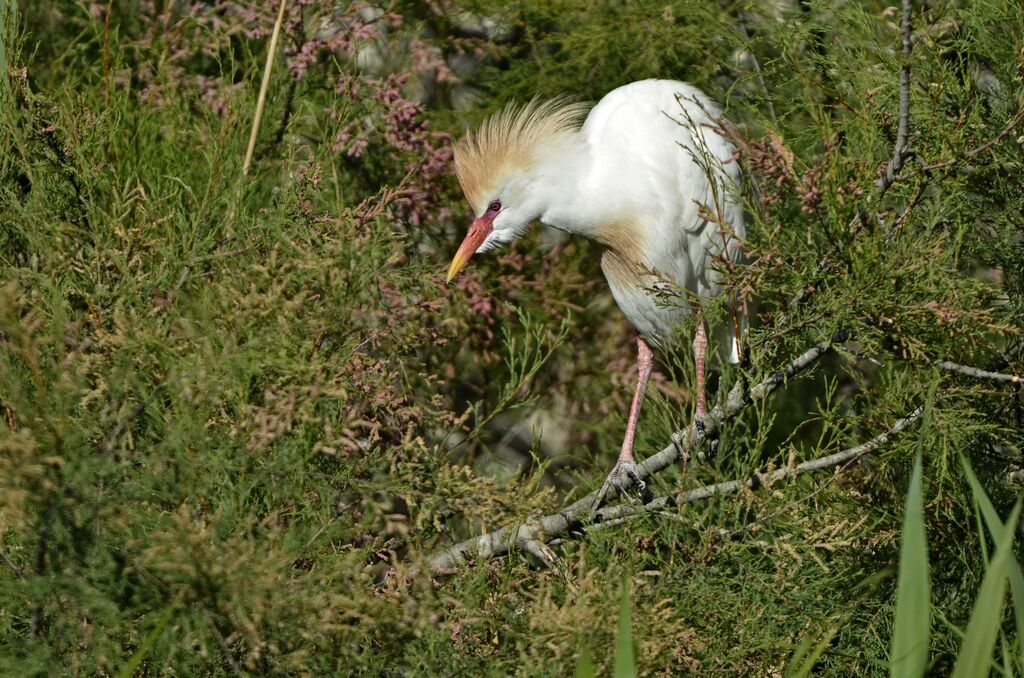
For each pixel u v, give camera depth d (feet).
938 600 22.12
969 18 22.75
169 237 19.97
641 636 16.11
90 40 28.19
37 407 14.64
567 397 33.22
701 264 27.96
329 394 15.98
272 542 15.55
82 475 14.37
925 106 22.50
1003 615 21.70
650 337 28.91
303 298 16.29
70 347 17.08
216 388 15.43
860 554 21.70
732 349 26.05
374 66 32.71
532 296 32.35
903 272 19.25
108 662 15.08
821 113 21.06
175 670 16.11
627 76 32.45
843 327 20.29
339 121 24.63
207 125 25.22
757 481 21.62
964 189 22.74
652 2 31.09
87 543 14.92
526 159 26.91
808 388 32.60
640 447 26.89
